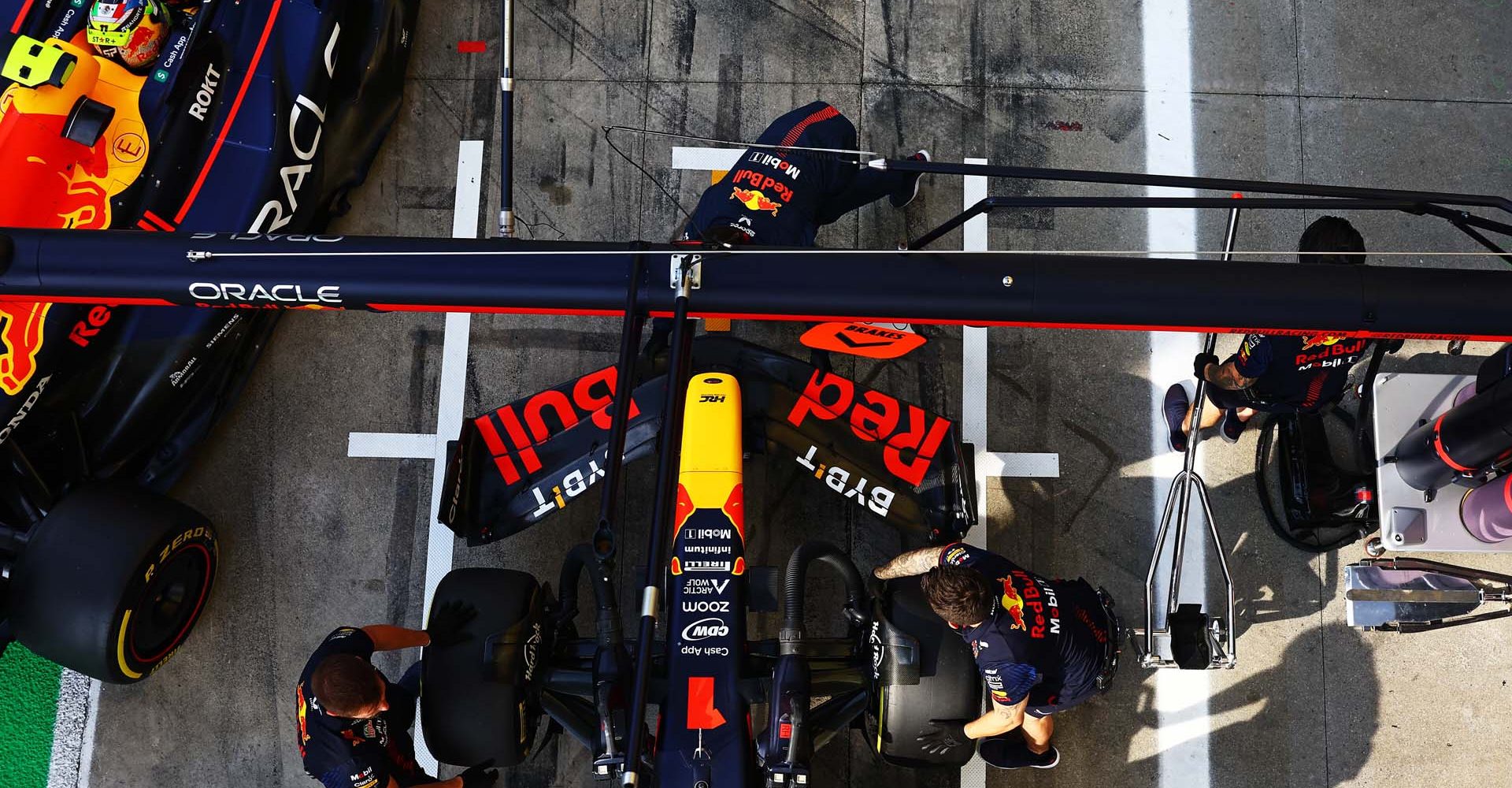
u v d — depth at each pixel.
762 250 2.49
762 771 3.68
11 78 4.08
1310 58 5.50
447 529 4.89
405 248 2.55
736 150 5.33
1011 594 3.68
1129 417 5.07
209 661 4.75
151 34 4.39
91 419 4.39
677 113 5.36
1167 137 5.39
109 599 3.97
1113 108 5.41
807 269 2.48
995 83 5.41
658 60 5.40
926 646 3.90
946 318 2.52
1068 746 4.74
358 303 2.60
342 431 4.98
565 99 5.36
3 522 4.24
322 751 3.80
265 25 4.65
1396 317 2.47
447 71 5.37
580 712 4.02
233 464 4.93
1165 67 5.46
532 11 5.43
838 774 4.67
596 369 5.05
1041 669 3.67
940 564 3.65
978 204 3.13
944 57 5.43
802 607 3.75
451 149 5.29
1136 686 4.82
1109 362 5.11
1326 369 4.20
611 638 3.33
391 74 5.16
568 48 5.41
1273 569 4.94
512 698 3.87
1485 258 5.32
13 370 4.00
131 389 4.40
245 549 4.86
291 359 5.04
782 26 5.45
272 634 4.79
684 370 2.34
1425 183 5.38
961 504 4.25
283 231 4.66
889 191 4.94
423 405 5.02
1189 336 5.12
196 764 4.68
